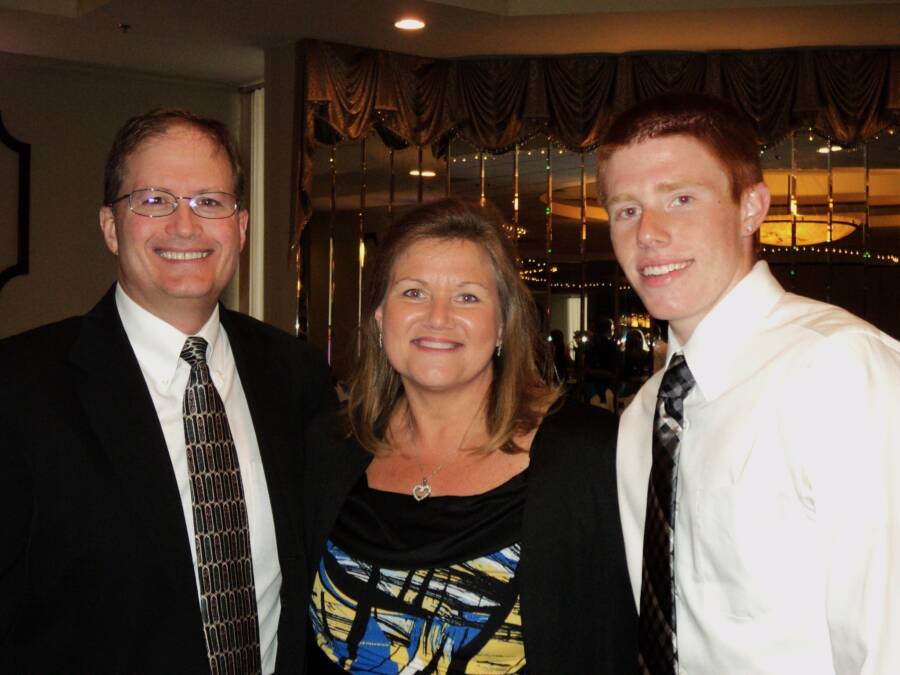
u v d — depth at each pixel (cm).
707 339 178
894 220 810
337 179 838
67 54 807
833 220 820
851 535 149
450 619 207
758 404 168
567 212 848
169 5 671
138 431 204
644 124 180
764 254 832
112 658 193
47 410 198
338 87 761
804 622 160
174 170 212
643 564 185
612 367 847
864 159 809
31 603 193
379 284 231
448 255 222
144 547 196
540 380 238
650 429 201
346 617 215
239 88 913
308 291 827
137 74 870
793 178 823
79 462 196
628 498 202
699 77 777
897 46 767
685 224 176
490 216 231
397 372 238
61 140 857
